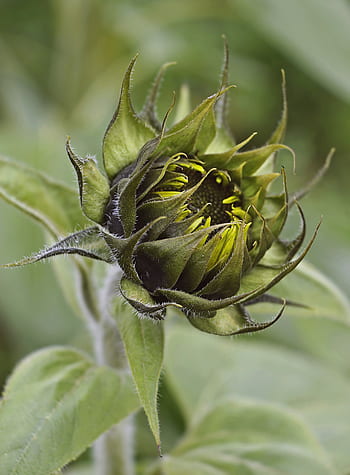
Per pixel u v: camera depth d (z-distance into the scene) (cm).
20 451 77
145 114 76
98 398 79
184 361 98
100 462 86
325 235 111
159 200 73
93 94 125
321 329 103
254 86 131
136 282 73
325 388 97
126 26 125
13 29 145
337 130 132
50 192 82
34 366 79
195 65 131
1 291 102
